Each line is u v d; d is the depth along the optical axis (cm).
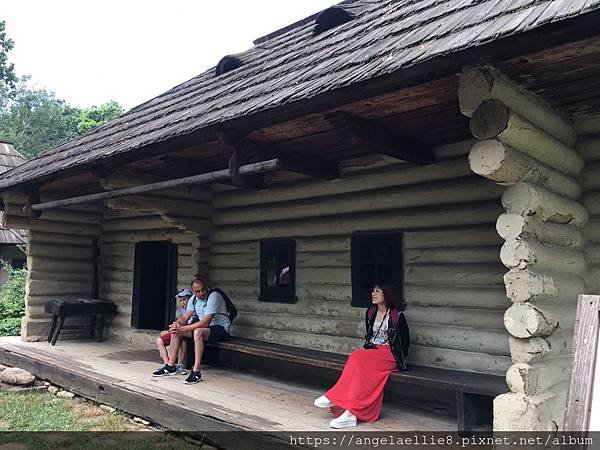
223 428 455
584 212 422
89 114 4403
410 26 422
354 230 594
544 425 341
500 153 334
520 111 355
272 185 695
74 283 966
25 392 690
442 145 518
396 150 472
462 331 495
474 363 482
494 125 335
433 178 530
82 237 975
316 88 371
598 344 244
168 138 499
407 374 465
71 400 646
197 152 573
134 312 898
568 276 405
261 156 515
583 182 438
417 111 409
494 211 485
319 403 473
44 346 860
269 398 539
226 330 660
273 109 399
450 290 509
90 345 879
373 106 396
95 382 618
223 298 668
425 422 467
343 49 475
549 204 366
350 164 594
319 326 620
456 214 509
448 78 345
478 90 328
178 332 643
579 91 373
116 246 956
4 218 878
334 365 519
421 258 533
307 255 644
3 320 1209
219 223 768
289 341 648
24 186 810
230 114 443
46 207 779
